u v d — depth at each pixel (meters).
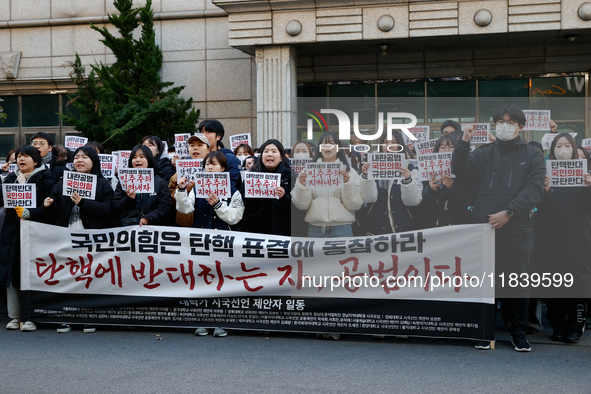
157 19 12.53
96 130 10.40
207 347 5.04
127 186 5.53
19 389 4.03
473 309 4.96
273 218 5.39
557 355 4.80
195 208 5.58
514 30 9.85
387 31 10.23
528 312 5.39
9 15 13.12
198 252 5.41
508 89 11.40
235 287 5.36
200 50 12.47
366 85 11.90
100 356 4.80
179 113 10.84
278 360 4.66
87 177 5.54
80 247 5.66
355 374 4.31
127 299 5.56
